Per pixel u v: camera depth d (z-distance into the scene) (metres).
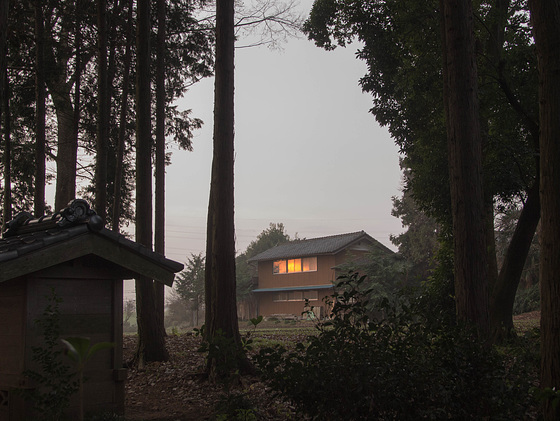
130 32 17.62
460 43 8.87
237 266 50.41
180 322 51.78
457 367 4.29
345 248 41.66
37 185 15.09
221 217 10.77
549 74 5.02
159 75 16.97
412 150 18.83
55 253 5.80
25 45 16.38
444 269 16.48
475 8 15.80
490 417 4.18
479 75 14.67
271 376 4.57
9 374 5.79
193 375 10.38
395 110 18.70
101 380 6.26
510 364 5.78
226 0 11.24
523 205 15.27
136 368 12.11
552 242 4.73
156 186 16.69
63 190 20.17
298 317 40.16
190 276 46.44
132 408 8.48
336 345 4.54
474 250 8.42
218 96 11.09
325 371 4.39
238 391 9.03
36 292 5.79
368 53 18.20
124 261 6.36
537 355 5.02
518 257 14.60
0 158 18.34
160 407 8.48
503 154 15.09
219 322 10.47
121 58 19.94
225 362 4.98
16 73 17.00
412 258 43.00
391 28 17.45
